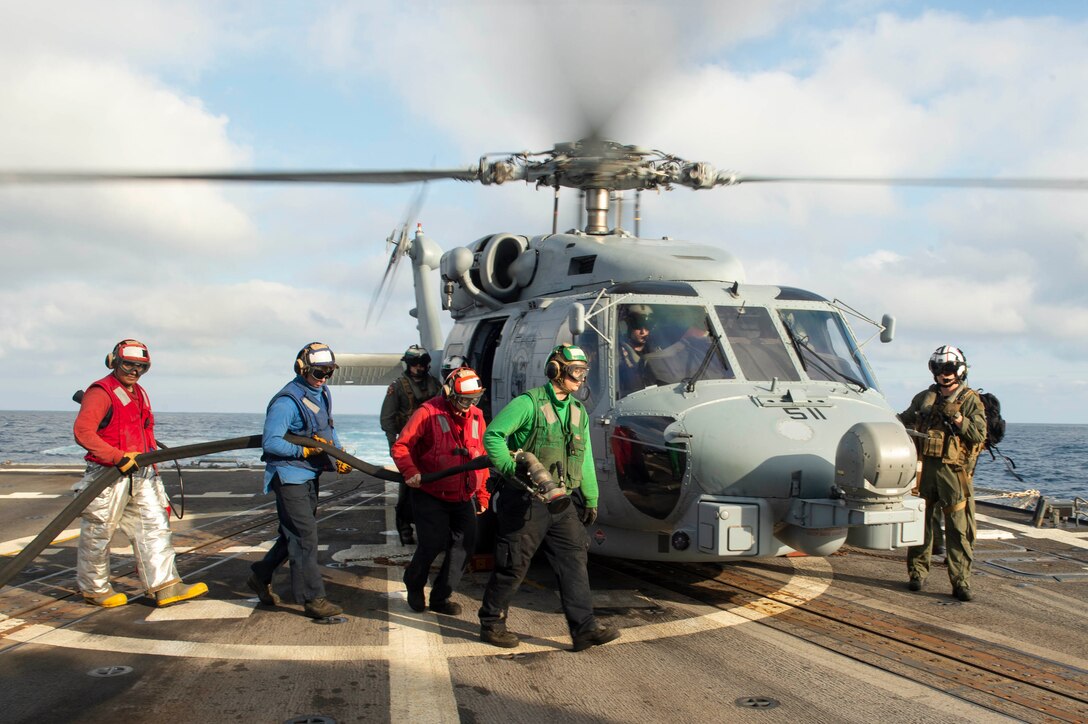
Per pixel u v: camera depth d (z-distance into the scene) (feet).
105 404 17.67
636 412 19.07
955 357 19.63
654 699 13.17
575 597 15.65
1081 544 27.30
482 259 27.81
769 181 24.06
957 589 19.67
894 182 21.12
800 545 17.33
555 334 22.12
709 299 21.22
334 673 14.24
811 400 19.12
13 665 14.49
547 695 13.32
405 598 19.53
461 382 17.56
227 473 46.70
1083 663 15.12
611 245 23.99
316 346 17.99
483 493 18.61
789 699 13.21
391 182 21.06
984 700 13.24
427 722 12.17
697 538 17.28
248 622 17.33
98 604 18.47
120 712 12.38
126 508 18.54
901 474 16.16
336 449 17.51
